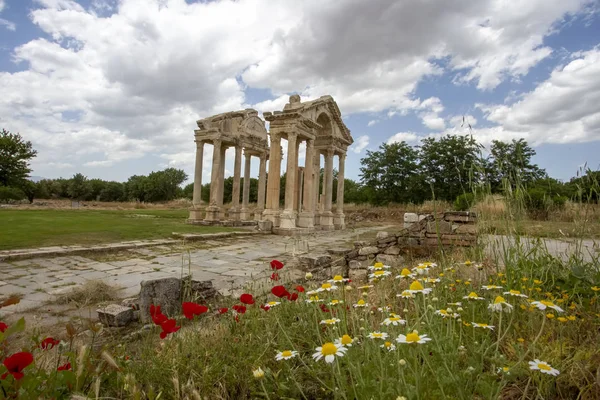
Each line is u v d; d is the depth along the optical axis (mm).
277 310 3525
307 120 21422
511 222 4453
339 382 2076
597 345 2387
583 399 1949
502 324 2896
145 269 8797
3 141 41219
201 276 8297
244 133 25734
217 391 2420
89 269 8492
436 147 39375
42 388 2209
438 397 1979
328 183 25062
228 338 3062
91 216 22906
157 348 3402
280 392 2338
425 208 32250
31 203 41531
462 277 4383
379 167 41562
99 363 2436
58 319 5148
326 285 2826
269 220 20203
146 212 32812
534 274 4023
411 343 1698
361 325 3000
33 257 9188
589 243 6191
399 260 7586
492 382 1982
